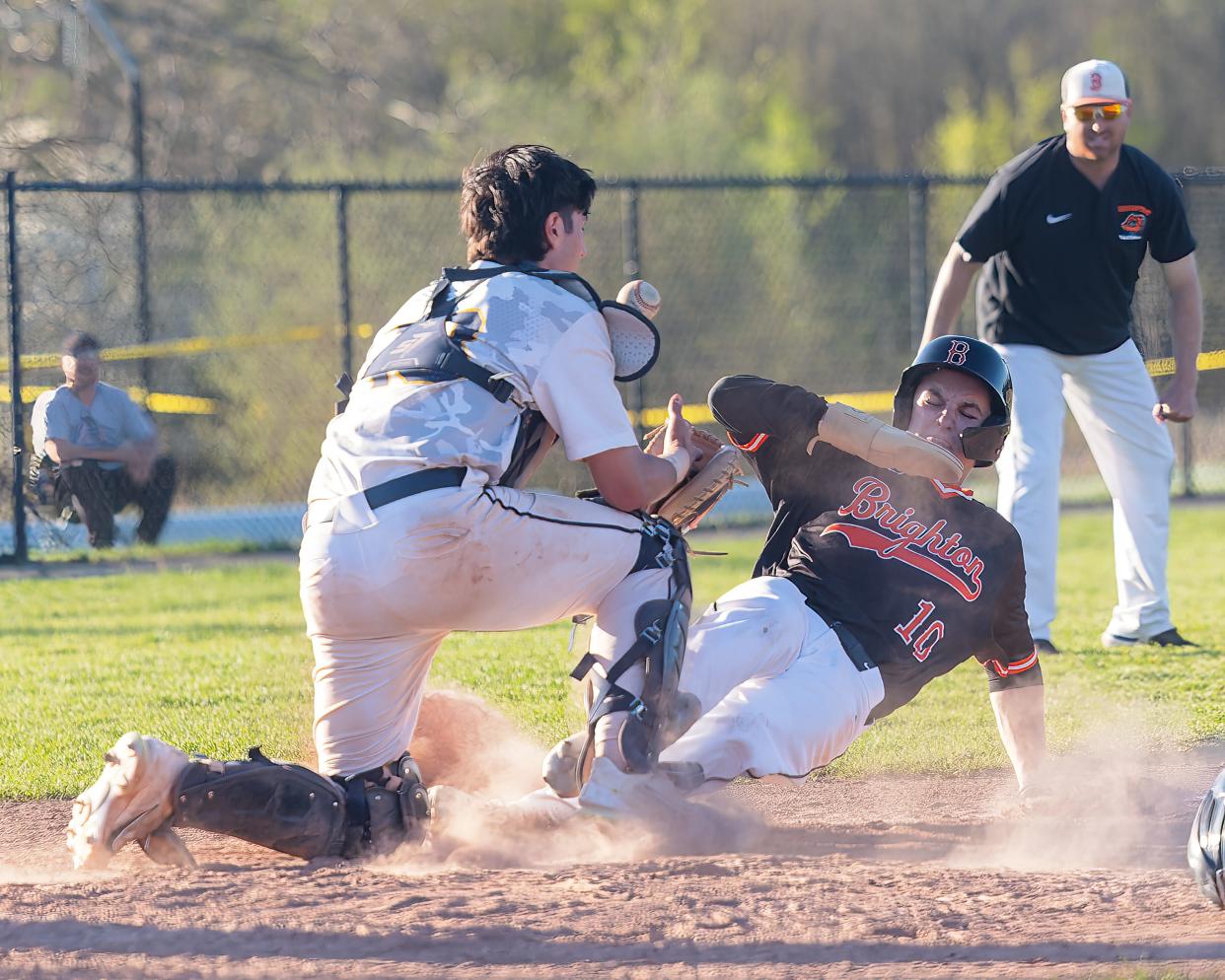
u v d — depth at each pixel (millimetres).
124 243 50188
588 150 79125
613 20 95562
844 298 73688
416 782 12875
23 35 75500
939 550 13672
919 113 113062
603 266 68375
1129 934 9945
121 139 76750
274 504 50219
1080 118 22344
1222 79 117812
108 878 11672
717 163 79375
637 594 12422
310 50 81625
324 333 51969
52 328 47125
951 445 14141
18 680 23266
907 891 11016
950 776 16797
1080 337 23688
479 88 83062
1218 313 58906
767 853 12883
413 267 60062
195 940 9852
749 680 13039
